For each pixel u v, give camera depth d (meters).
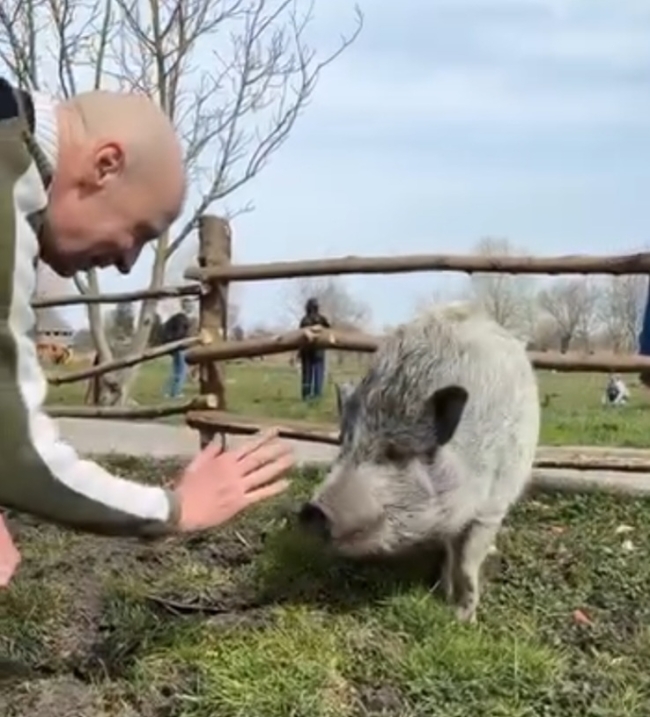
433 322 4.77
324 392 16.45
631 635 4.73
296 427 7.30
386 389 4.54
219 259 7.77
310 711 3.98
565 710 4.07
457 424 4.49
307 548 5.12
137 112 2.35
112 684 4.24
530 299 7.69
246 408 14.61
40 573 5.24
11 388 2.26
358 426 4.57
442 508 4.51
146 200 2.36
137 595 4.91
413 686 4.15
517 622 4.75
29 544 5.64
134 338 14.30
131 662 4.37
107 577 5.17
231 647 4.35
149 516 2.60
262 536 5.66
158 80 14.16
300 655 4.28
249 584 5.09
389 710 4.06
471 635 4.47
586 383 24.88
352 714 4.03
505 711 4.03
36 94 2.33
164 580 5.14
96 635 4.65
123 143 2.30
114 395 14.10
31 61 13.76
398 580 4.93
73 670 4.43
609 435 11.78
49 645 4.59
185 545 5.61
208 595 5.00
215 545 5.60
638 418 14.86
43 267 2.84
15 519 6.04
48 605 4.82
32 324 2.27
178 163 2.40
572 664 4.42
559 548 5.61
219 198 15.04
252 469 2.83
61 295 8.77
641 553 5.58
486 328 4.87
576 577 5.25
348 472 4.48
